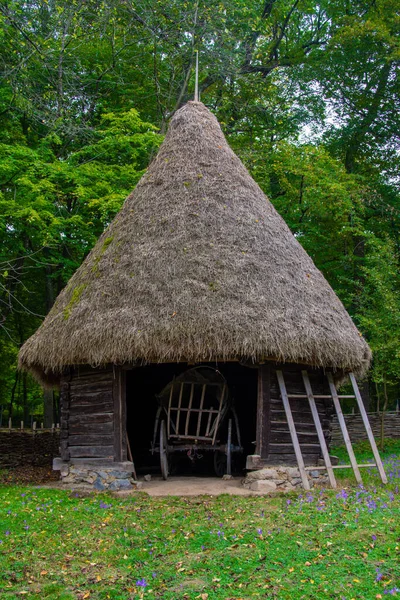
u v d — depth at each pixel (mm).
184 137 12617
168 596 6008
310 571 6445
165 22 20297
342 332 10867
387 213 23297
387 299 17562
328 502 9352
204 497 10016
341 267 23312
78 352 10305
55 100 18500
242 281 10594
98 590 6238
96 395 11172
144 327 10031
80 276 11750
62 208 17141
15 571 6793
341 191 20422
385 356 17625
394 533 7535
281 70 24641
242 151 22578
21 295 23406
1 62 17203
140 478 12023
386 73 23062
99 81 20203
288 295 10758
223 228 11289
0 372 26531
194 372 11773
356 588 6027
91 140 18641
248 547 7223
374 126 23672
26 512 9062
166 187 11930
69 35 19062
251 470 11109
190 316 10047
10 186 16750
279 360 10477
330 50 23156
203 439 11617
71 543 7641
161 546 7457
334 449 18266
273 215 12273
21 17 17047
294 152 22156
